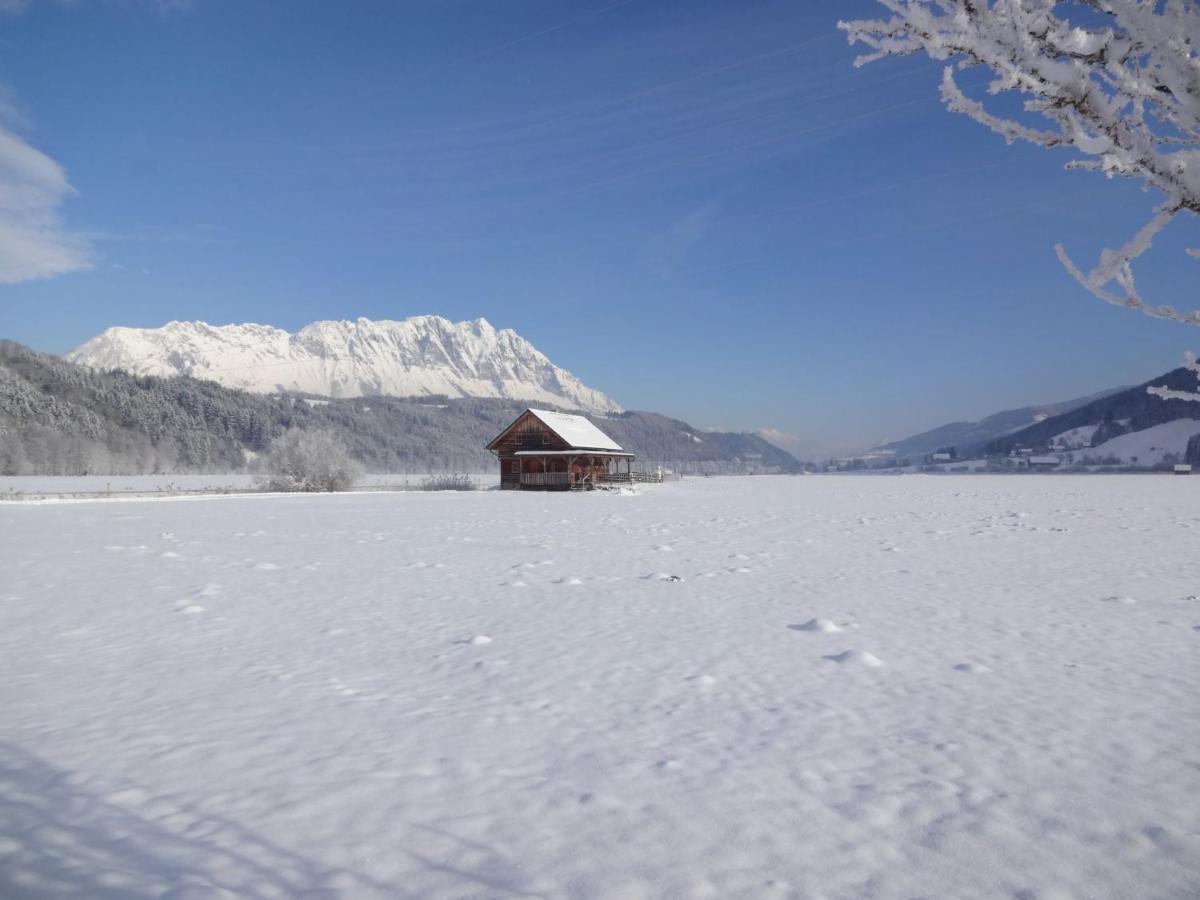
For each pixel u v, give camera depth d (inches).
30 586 569.6
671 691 308.8
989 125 81.4
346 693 305.1
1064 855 175.8
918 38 79.1
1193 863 171.5
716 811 199.5
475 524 1173.7
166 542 900.0
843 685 316.5
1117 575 608.4
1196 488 2522.1
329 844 181.0
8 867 168.6
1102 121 74.1
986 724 266.5
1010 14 73.8
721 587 565.6
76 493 2038.6
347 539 936.9
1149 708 281.9
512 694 304.8
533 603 502.9
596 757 237.5
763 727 265.3
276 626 431.8
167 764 230.7
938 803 203.9
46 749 242.7
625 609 482.6
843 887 162.2
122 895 157.4
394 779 219.9
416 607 489.1
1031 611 466.6
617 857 175.3
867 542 884.0
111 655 366.3
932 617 451.8
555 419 2687.0
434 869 169.6
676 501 1948.8
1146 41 70.6
